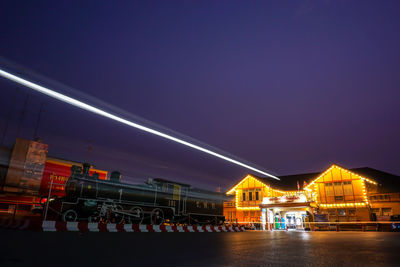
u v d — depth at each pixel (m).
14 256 4.12
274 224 23.70
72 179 13.88
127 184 15.71
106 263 3.82
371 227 23.47
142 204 15.93
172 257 4.58
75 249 5.21
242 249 5.94
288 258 4.49
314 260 4.27
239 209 32.84
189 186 19.53
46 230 9.80
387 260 4.27
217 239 9.39
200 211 19.69
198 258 4.48
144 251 5.33
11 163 28.61
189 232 14.70
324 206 28.06
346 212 27.06
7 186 27.08
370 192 31.16
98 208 14.00
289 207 22.77
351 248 6.20
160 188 17.41
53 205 13.12
